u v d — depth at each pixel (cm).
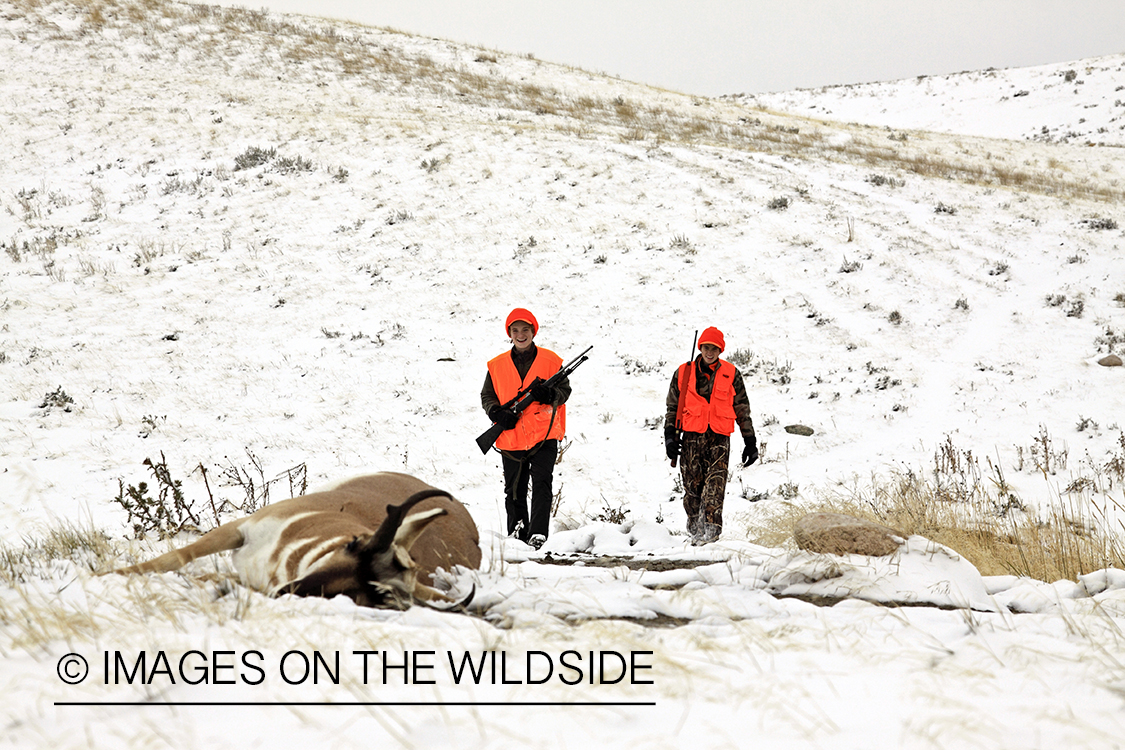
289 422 1212
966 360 1437
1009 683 218
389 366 1431
